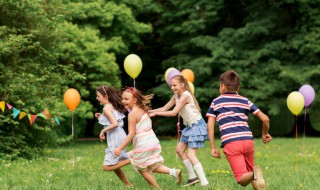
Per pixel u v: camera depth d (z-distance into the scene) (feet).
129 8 60.85
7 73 34.30
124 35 61.31
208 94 62.28
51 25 37.27
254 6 65.57
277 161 34.60
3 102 30.19
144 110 19.65
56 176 24.85
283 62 63.26
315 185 21.40
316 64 61.77
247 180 16.55
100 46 53.98
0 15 36.04
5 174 25.79
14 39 33.35
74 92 31.63
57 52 40.50
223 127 17.58
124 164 21.24
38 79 35.45
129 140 19.13
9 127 36.11
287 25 64.80
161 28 68.44
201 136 21.04
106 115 21.47
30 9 35.99
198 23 64.34
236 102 17.84
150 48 71.77
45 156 37.22
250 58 62.13
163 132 74.43
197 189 19.93
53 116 37.09
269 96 62.75
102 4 58.08
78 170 27.55
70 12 43.34
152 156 19.34
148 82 73.10
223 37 63.77
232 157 17.25
